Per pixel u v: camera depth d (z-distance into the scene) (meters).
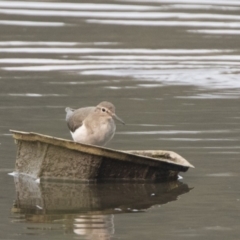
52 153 21.72
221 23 44.00
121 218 18.34
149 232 17.27
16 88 31.86
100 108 22.30
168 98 30.89
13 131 22.17
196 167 22.59
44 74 34.31
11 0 47.97
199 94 31.72
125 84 33.03
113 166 21.73
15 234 17.14
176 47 39.59
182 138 25.30
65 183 21.67
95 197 20.20
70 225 17.81
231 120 27.59
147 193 20.62
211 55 38.38
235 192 20.42
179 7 47.41
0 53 37.38
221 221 18.03
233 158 23.27
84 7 46.75
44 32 41.28
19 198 20.06
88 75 34.47
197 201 19.75
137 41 40.34
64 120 27.36
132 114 28.31
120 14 45.28
